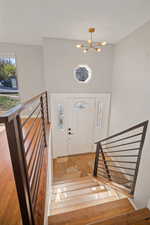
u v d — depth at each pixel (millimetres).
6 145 2115
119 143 3262
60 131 3701
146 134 1782
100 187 2334
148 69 2129
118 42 3113
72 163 3576
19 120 667
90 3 1724
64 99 3445
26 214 772
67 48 3051
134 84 2543
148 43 2109
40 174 1484
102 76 3469
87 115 3793
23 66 3482
